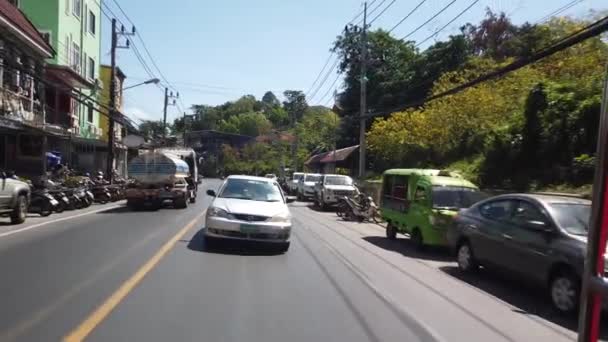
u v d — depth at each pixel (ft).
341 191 93.09
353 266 35.88
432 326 22.03
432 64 135.74
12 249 37.11
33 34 83.82
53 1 104.22
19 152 87.92
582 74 71.00
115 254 35.83
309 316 22.52
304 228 60.23
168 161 78.38
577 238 26.16
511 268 30.12
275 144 306.35
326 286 28.76
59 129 93.61
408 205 48.73
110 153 107.76
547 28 97.60
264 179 45.70
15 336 18.44
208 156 364.58
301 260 37.04
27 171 88.07
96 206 82.12
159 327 19.98
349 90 167.84
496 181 63.26
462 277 34.19
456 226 36.35
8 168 86.28
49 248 37.88
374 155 127.24
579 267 24.61
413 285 30.60
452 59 134.31
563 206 28.86
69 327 19.60
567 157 55.98
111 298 23.94
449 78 96.94
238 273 31.04
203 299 24.50
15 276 28.17
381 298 26.66
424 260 41.04
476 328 22.15
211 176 356.18
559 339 21.34
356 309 24.14
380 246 48.08
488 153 67.51
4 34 75.05
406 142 95.20
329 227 63.52
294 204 112.16
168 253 36.76
